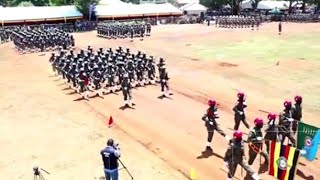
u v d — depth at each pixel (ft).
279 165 39.88
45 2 272.51
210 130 50.57
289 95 77.56
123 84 72.33
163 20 249.55
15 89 87.97
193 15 271.49
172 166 47.50
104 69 86.28
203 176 44.65
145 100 77.10
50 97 80.69
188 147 53.01
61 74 96.94
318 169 45.78
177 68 107.04
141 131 59.57
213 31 201.57
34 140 56.49
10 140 56.65
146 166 47.50
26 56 133.49
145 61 90.68
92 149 52.75
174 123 62.80
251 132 44.42
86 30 213.05
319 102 71.82
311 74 94.89
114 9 234.38
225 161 41.45
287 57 118.32
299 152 38.29
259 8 307.17
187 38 173.06
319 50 130.41
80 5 219.41
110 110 70.79
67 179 44.29
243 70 101.91
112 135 58.03
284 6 314.35
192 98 77.87
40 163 48.70
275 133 46.26
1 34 174.40
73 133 59.16
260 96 77.61
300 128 44.96
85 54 104.27
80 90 80.02
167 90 79.87
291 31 195.00
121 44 155.63
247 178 43.42
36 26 198.59
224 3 301.02
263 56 121.39
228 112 67.82
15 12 204.13
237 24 219.41
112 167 38.88
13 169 47.21
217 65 109.40
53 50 143.74
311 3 296.51
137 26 179.22
